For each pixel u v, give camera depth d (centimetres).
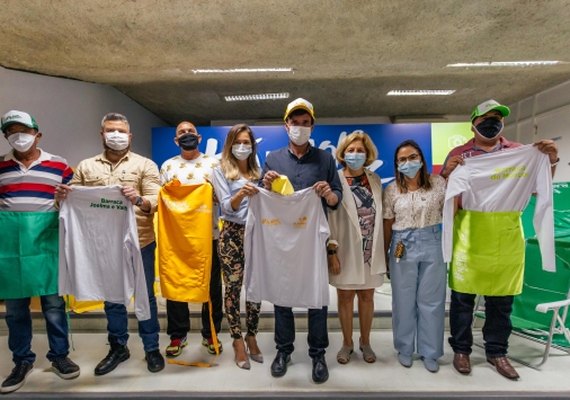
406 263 210
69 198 194
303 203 191
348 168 220
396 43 315
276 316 208
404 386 194
